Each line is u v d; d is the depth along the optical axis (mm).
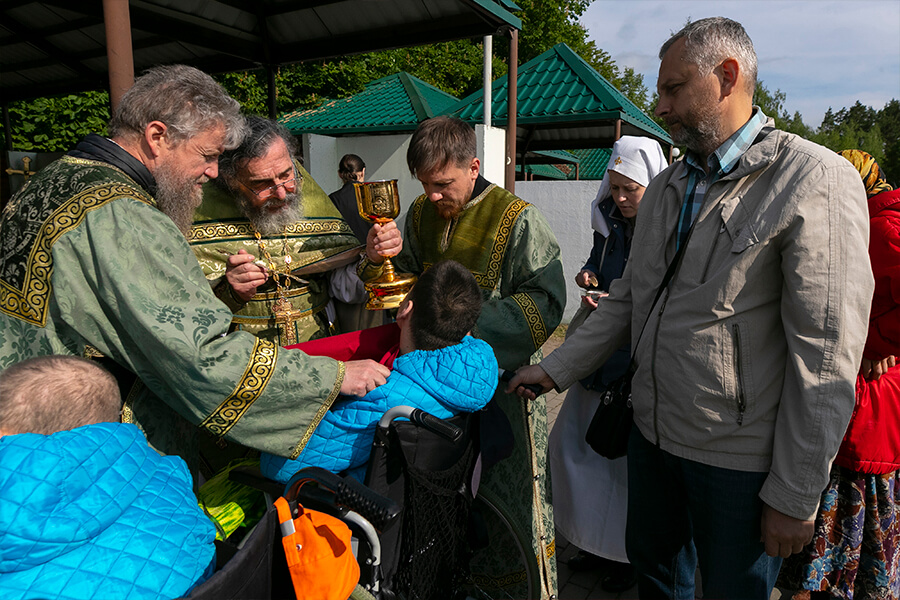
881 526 1985
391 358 1762
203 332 1325
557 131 10070
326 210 2203
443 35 3646
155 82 1438
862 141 59062
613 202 2607
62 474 979
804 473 1364
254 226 2014
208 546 1179
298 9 3758
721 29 1469
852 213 1341
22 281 1316
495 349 1947
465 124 2057
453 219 2189
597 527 2463
